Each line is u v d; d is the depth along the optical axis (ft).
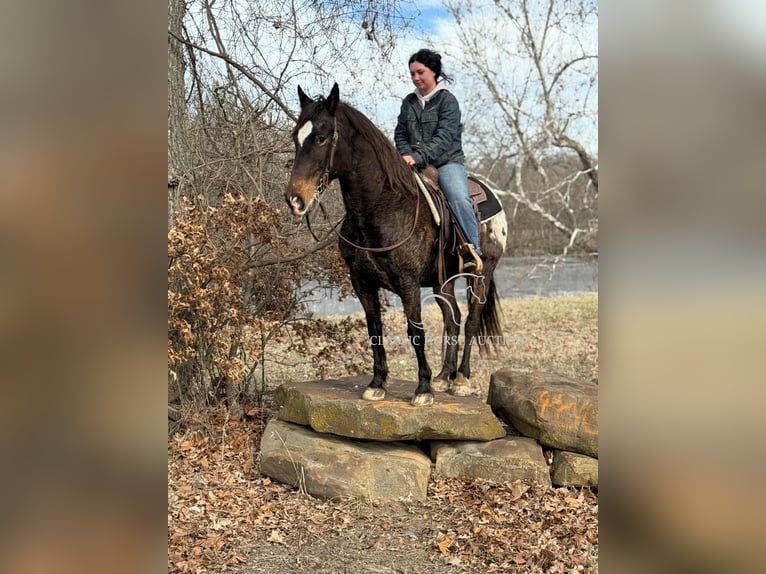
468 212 14.80
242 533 11.93
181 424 16.61
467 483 13.71
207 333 15.34
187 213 14.55
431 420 13.50
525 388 14.92
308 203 11.50
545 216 41.04
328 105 11.79
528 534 11.71
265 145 17.19
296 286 17.94
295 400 14.52
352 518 12.55
